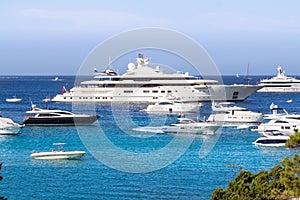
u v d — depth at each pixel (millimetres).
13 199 78938
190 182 88500
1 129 153500
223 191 50344
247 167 102062
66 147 130125
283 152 120500
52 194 81625
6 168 101000
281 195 47094
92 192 82250
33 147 131000
